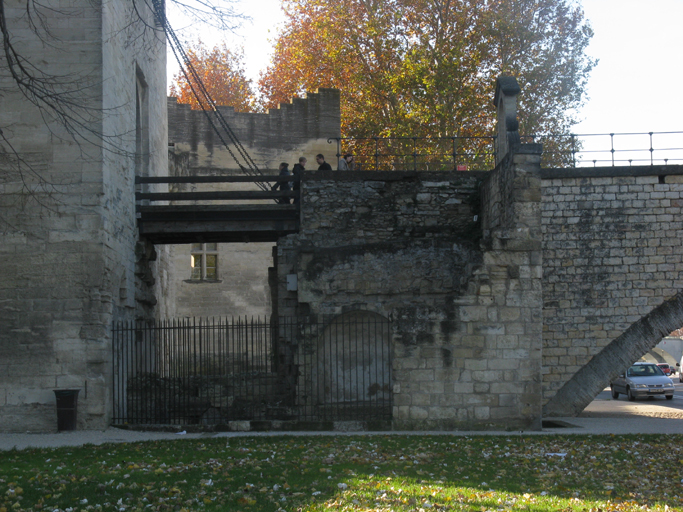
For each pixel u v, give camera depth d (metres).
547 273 18.33
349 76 33.91
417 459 10.36
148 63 20.25
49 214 14.66
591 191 18.45
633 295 18.25
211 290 27.97
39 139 14.78
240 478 8.91
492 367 14.23
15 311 14.49
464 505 7.52
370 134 32.91
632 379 29.25
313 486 8.40
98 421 14.34
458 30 32.09
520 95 32.16
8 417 14.28
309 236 18.00
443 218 18.55
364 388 15.95
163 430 14.05
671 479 9.25
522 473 9.46
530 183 15.01
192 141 29.09
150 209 17.78
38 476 8.92
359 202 18.36
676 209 18.36
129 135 17.31
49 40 14.88
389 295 16.50
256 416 15.26
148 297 19.03
